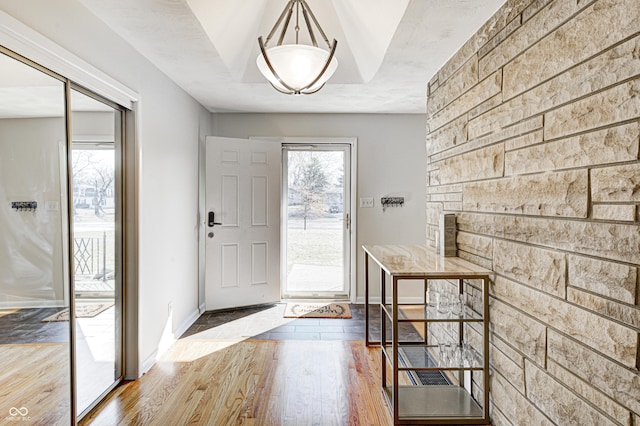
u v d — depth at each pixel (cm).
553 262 151
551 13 152
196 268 402
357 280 460
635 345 112
